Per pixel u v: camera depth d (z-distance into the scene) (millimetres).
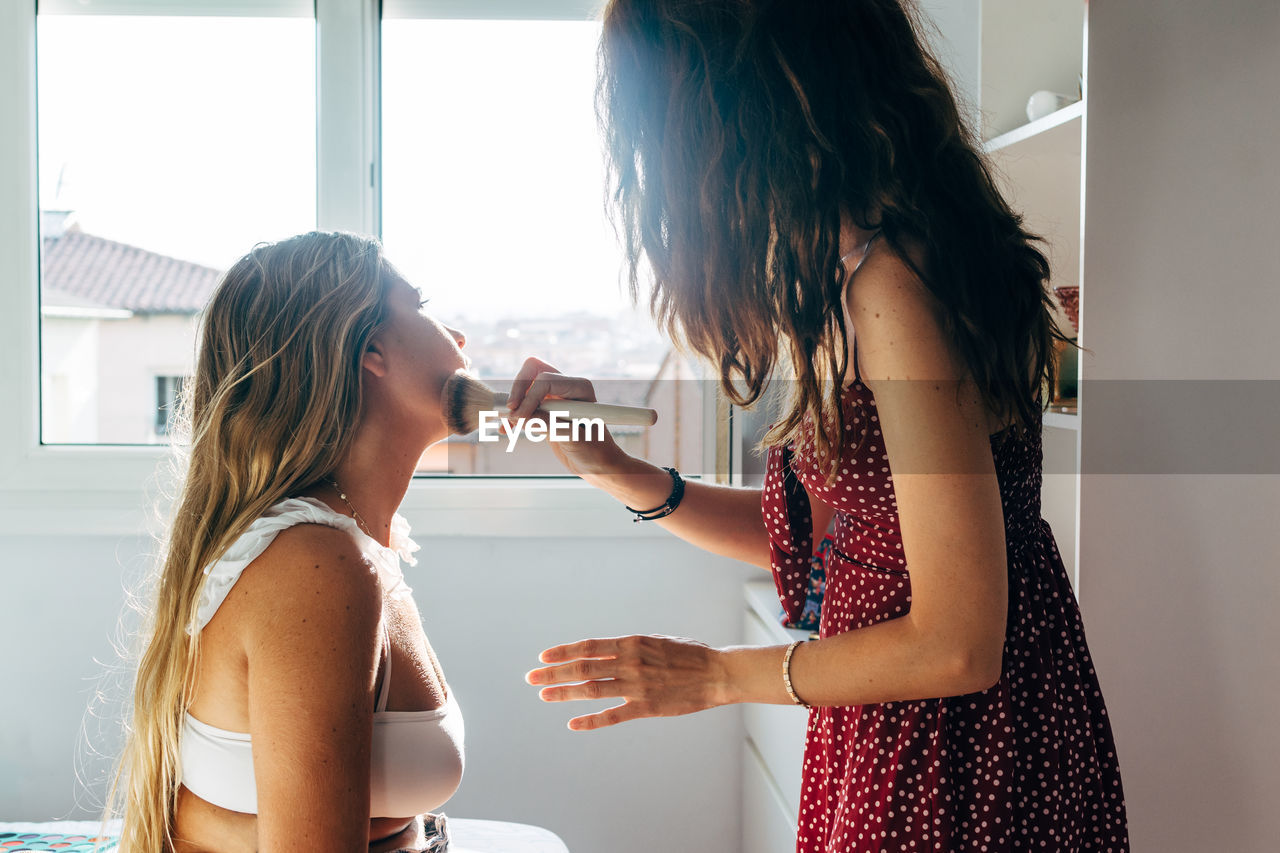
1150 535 1093
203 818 942
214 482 961
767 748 1728
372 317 1003
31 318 1928
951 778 817
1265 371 1094
